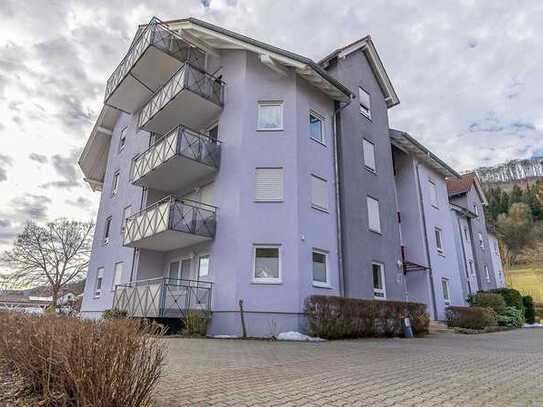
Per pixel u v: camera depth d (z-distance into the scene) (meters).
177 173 15.31
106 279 19.06
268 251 13.36
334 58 17.53
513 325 21.66
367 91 19.27
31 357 3.88
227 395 4.14
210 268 13.84
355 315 12.27
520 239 54.84
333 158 15.98
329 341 10.98
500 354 8.23
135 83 18.58
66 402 3.19
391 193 18.92
